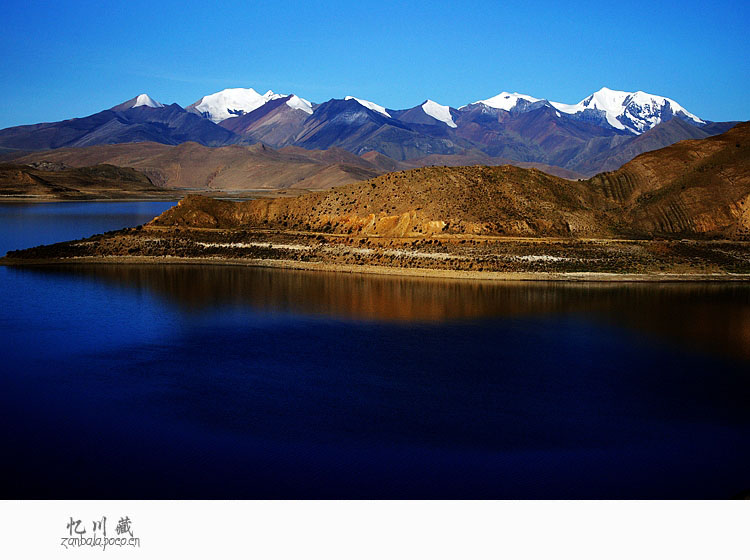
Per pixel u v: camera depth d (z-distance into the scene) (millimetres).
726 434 37875
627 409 41469
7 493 30938
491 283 83750
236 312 66500
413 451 35219
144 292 77562
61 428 38156
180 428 38000
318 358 51156
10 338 56688
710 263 91562
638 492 31047
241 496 30500
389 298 73812
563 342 55906
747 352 53312
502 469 33250
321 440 36406
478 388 44844
